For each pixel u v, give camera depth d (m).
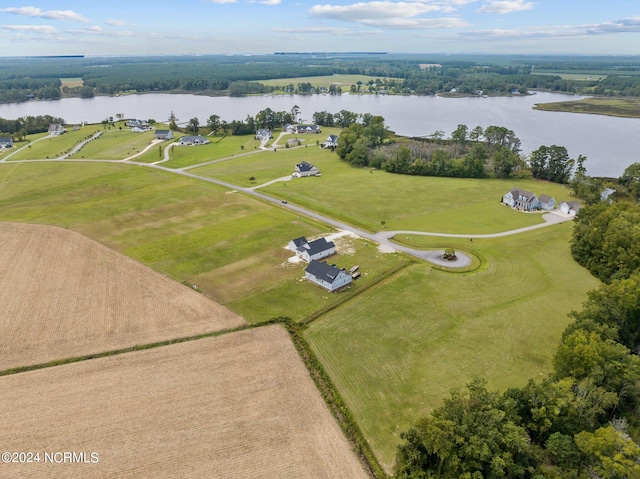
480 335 60.62
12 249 85.38
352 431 44.78
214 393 49.50
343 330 61.75
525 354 56.59
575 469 38.44
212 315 64.69
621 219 78.94
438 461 39.81
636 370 46.06
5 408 47.03
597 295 59.28
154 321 62.81
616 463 35.84
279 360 55.19
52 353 55.72
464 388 50.59
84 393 49.31
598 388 44.31
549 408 43.00
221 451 42.28
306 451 42.47
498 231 98.12
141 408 47.28
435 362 55.16
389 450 42.72
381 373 53.22
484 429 39.12
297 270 79.00
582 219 89.75
